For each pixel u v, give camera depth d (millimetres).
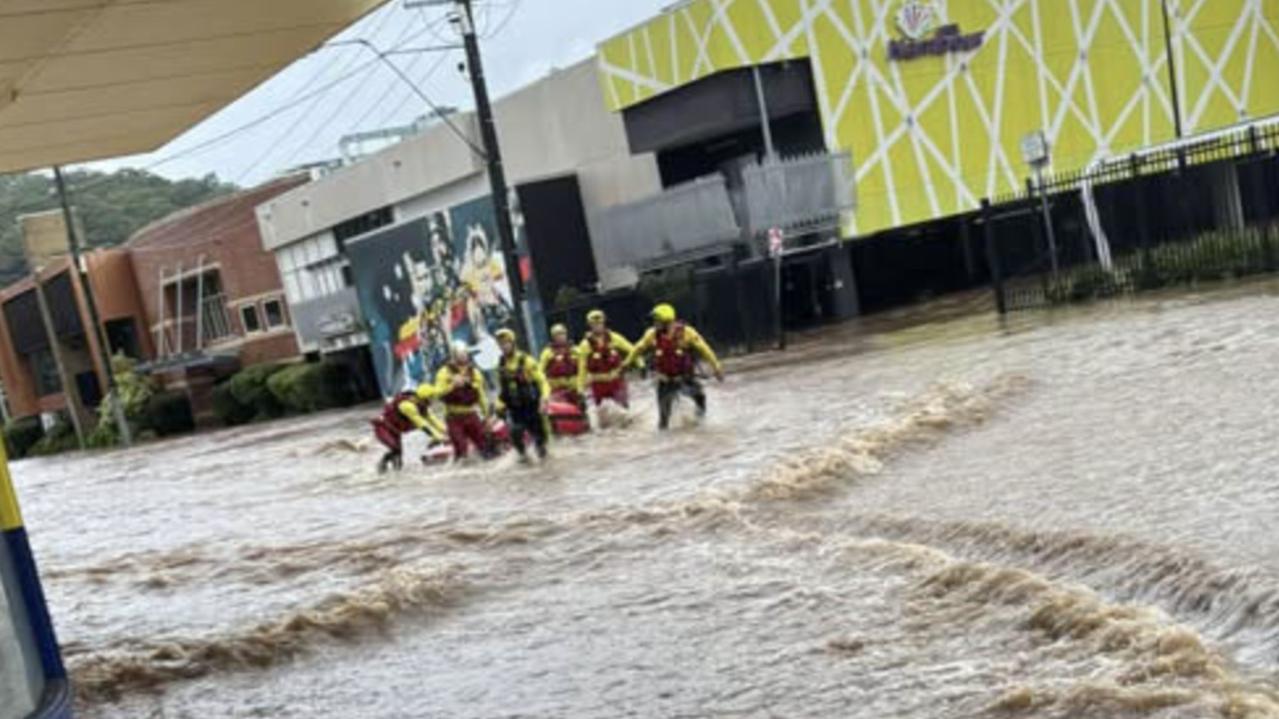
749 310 28328
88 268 62000
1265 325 15320
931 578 7484
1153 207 24938
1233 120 39719
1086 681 5434
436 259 38281
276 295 54406
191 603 10703
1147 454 9617
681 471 13312
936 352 20438
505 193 27891
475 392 17891
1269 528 6922
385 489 17016
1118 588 6777
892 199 33688
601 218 34219
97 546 16422
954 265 36875
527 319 28547
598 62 34469
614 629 7781
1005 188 35469
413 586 9523
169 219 60656
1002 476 10062
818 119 32781
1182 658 5465
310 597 9891
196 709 7469
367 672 7793
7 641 3461
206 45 7980
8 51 7320
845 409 15695
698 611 7828
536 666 7305
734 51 31250
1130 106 37812
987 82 35281
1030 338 19547
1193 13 39000
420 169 43938
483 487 15141
